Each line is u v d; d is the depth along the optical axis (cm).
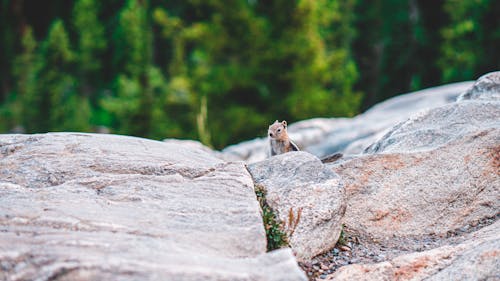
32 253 493
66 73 3516
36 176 664
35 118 3183
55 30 3350
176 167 693
